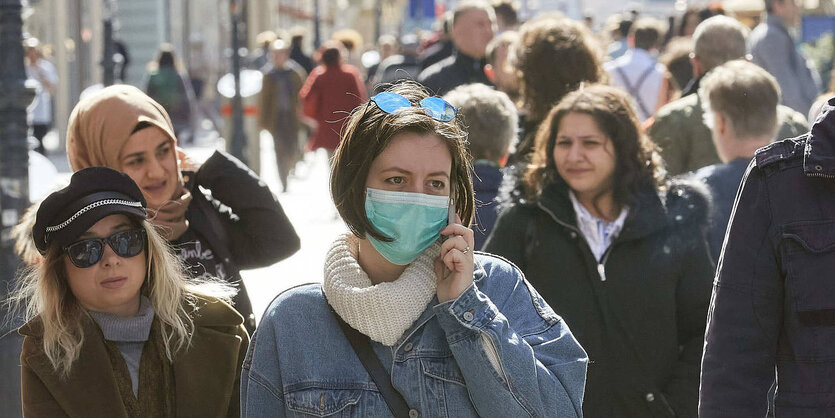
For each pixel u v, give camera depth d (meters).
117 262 5.19
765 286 5.07
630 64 14.96
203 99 55.75
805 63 14.34
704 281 6.49
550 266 6.57
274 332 4.38
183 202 6.43
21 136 9.47
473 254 4.21
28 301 5.47
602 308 6.46
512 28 17.06
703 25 10.62
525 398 4.17
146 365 5.27
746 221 5.11
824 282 4.95
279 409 4.36
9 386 8.46
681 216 6.50
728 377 5.09
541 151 6.73
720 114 7.85
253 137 27.41
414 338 4.28
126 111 6.33
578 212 6.62
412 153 4.18
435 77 13.22
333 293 4.29
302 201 24.52
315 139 24.44
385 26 83.44
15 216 9.27
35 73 27.72
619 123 6.56
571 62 9.08
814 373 4.96
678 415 6.44
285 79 26.53
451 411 4.24
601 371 6.45
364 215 4.20
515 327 4.38
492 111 7.94
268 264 6.75
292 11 69.94
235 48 26.44
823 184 5.00
